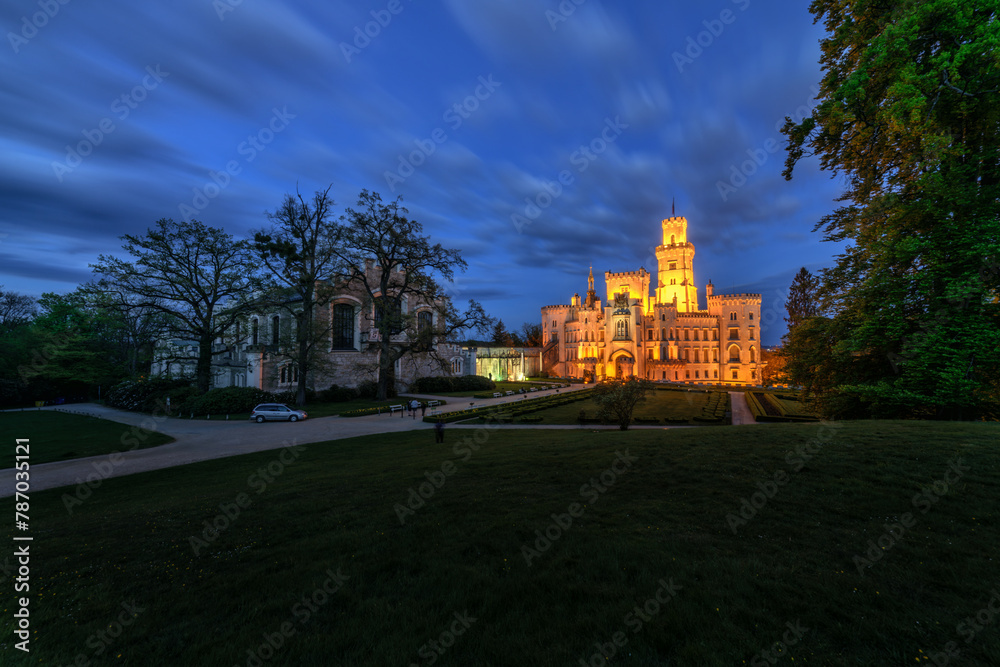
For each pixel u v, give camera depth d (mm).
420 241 46719
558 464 12367
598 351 91062
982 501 7105
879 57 16000
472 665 4242
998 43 13586
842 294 20094
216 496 11680
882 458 9617
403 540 7336
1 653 4652
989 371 15961
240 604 5613
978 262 15609
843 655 4035
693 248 100688
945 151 15531
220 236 40031
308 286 41906
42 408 46156
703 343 86500
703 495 8594
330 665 4332
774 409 39875
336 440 24078
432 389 61812
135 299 39125
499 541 6992
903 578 5195
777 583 5223
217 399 37156
